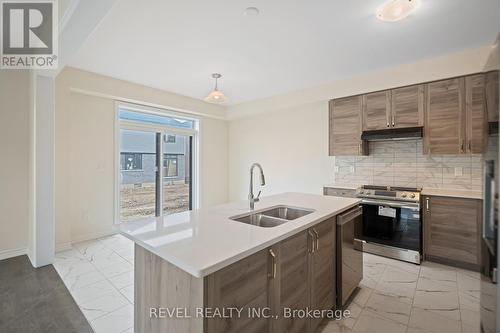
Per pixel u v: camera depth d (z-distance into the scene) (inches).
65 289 95.2
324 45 107.7
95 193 151.5
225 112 221.0
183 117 199.5
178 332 46.2
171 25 91.8
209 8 81.4
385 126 135.2
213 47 109.7
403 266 116.1
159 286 51.2
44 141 113.8
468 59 111.7
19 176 129.3
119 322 76.9
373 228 130.6
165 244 49.3
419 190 123.6
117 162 160.6
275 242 53.1
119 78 150.3
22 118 129.9
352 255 88.9
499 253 47.7
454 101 116.0
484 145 59.9
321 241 72.4
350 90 146.7
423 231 120.3
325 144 171.6
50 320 77.6
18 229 129.0
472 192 117.6
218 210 80.7
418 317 79.5
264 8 81.5
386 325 75.9
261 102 193.9
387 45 107.4
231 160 232.2
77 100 143.4
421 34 98.2
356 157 158.4
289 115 190.1
